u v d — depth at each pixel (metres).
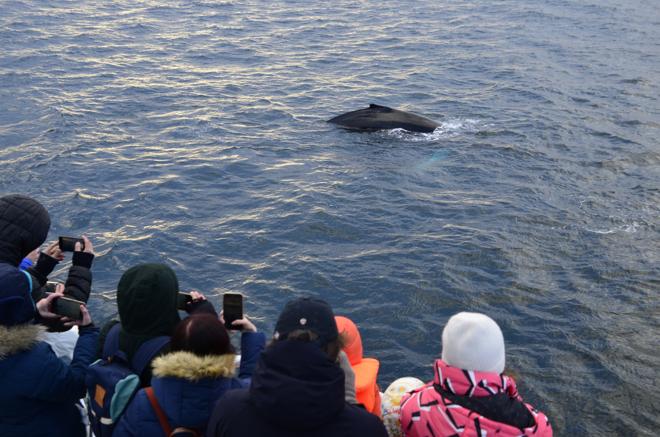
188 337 3.81
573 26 28.52
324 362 3.32
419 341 9.09
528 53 24.61
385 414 4.58
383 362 8.67
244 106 18.84
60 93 19.48
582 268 10.80
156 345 4.11
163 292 4.18
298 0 33.66
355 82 21.36
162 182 13.76
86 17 29.20
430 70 22.64
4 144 15.64
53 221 12.16
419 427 3.88
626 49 25.03
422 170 14.64
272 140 16.34
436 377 3.91
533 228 12.09
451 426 3.76
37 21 28.08
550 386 8.23
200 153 15.37
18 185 13.49
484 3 32.91
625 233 11.93
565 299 9.97
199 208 12.77
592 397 8.06
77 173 14.09
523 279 10.48
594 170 14.66
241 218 12.36
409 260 10.99
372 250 11.32
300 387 3.23
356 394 4.15
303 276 10.52
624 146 15.98
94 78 21.06
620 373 8.45
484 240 11.59
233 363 3.85
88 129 16.67
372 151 15.72
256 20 29.64
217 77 21.64
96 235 11.73
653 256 11.17
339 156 15.43
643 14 30.41
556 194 13.49
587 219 12.43
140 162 14.77
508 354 8.80
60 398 4.36
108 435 4.07
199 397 3.76
